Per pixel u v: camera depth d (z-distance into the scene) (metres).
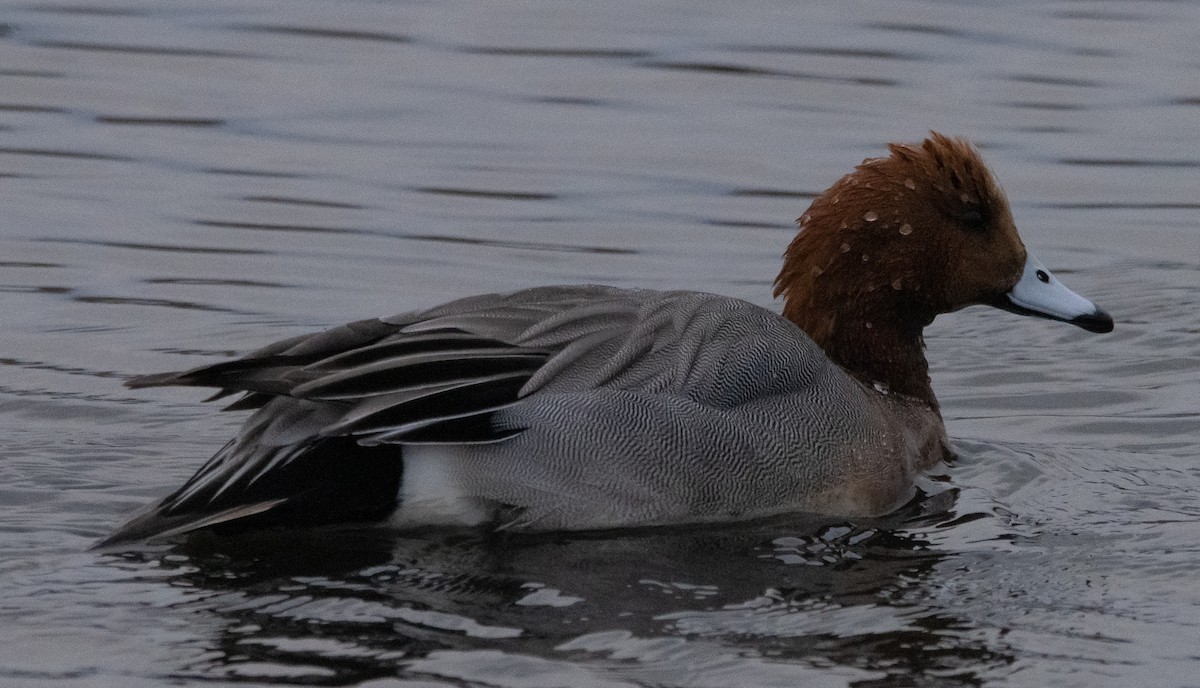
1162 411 14.53
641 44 24.27
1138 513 12.19
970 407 14.77
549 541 11.30
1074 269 18.05
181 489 11.16
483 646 9.69
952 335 16.59
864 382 13.34
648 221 18.91
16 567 10.63
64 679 9.21
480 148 20.78
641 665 9.52
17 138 20.55
